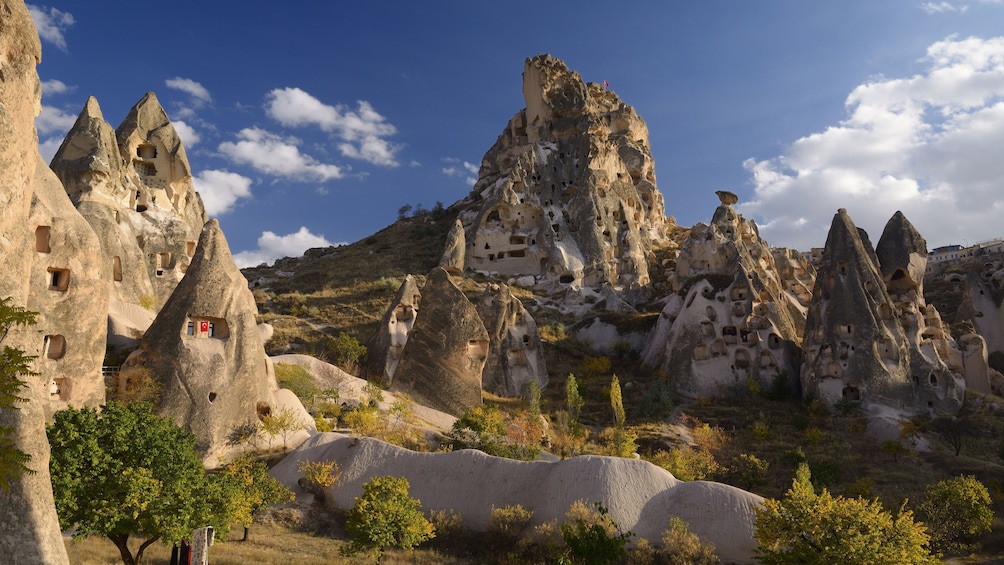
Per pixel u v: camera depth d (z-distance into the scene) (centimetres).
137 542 2925
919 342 5862
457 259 8119
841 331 5728
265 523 3391
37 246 3481
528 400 5709
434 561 3130
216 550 2922
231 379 4028
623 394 5912
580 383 5972
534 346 6238
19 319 1634
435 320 5400
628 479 3484
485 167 11169
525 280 8075
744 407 5619
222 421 3928
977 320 7675
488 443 4222
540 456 4284
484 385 5831
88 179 5375
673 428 5200
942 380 5647
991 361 7462
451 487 3656
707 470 4312
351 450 3859
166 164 6344
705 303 6259
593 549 2600
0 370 1572
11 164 2003
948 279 10106
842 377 5553
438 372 5253
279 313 7075
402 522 3000
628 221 8712
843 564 2409
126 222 5700
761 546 2778
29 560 1675
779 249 8238
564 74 10475
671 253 9219
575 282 7975
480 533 3441
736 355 6016
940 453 4728
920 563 2466
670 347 6278
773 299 6322
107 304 3728
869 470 4500
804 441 4981
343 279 8175
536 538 3312
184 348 3975
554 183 8938
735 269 6419
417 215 11488
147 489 2370
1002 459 4669
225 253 4347
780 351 6056
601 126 9744
